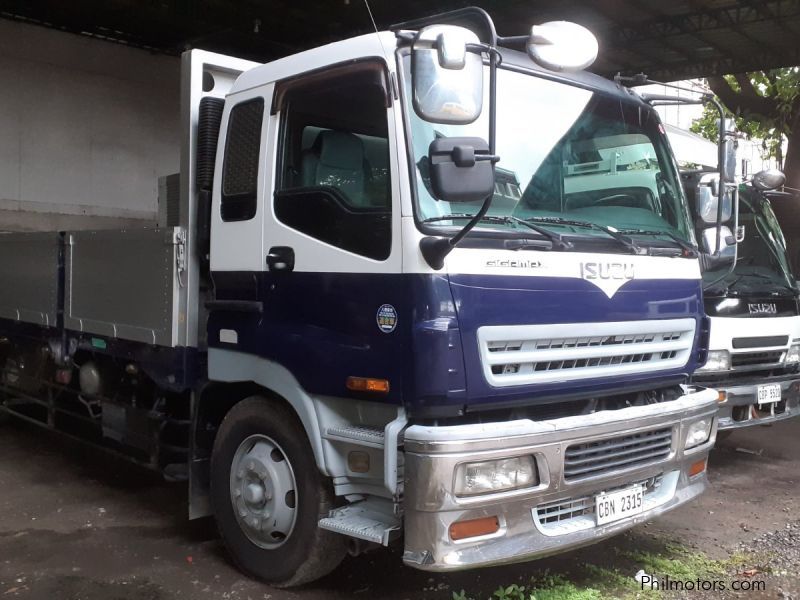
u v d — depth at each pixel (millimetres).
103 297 5152
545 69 4012
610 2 11383
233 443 4211
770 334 6484
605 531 3635
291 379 3766
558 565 4438
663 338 4203
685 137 8586
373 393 3408
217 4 12508
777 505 5727
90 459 6688
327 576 4230
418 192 3328
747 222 6945
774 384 6434
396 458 3309
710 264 4512
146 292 4711
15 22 12805
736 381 6285
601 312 3766
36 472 6281
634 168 4352
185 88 4520
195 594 3992
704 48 13188
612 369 3900
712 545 4863
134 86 14344
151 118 14609
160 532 4922
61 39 13344
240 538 4180
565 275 3625
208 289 4484
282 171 3926
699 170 5594
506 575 4266
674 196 4578
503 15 11961
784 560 4590
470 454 3188
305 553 3799
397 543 4301
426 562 3166
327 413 3650
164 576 4223
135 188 14453
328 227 3643
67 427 5914
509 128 3777
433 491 3152
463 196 3045
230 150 4238
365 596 3975
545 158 3865
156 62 14609
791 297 6871
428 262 3250
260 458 4039
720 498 5895
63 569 4316
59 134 13430
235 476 4191
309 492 3777
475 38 3141
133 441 5020
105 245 5129
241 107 4203
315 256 3678
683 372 4340
